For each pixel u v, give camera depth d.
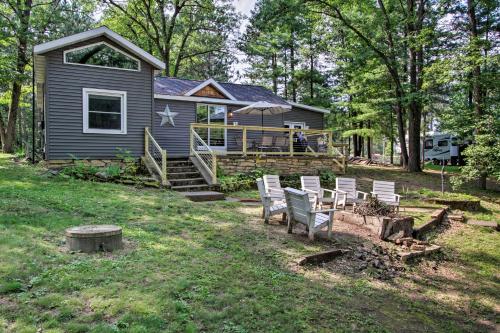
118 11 25.92
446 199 11.23
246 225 7.08
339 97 28.20
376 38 18.48
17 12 16.86
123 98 12.19
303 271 5.17
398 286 5.43
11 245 4.75
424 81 17.09
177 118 15.89
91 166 10.91
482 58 12.77
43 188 8.37
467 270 6.57
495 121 12.48
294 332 3.52
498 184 15.71
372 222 7.59
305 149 17.39
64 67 11.24
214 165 11.29
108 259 4.63
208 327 3.40
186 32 27.50
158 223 6.61
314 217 6.37
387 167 20.39
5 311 3.31
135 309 3.48
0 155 15.56
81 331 3.10
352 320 4.02
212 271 4.64
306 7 17.27
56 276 4.02
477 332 4.52
